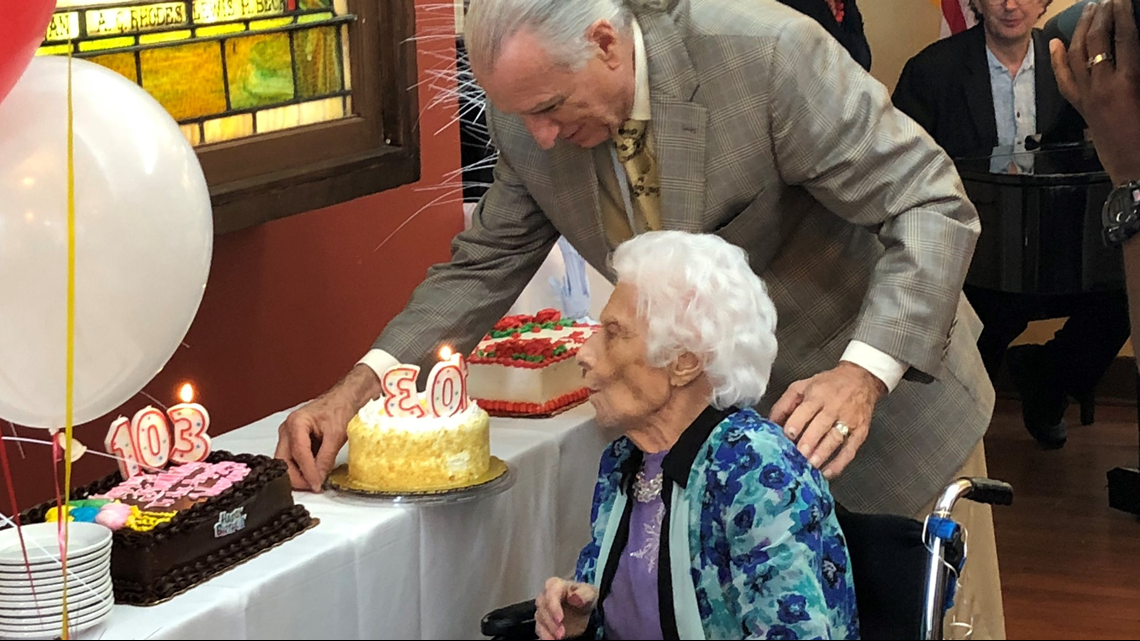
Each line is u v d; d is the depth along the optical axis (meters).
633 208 1.92
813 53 1.77
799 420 1.61
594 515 1.68
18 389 1.51
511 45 1.66
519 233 2.08
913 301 1.70
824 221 1.93
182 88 2.21
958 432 1.95
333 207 2.94
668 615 1.49
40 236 1.40
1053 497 2.73
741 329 1.51
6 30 1.37
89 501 1.51
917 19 3.01
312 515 1.63
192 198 1.55
